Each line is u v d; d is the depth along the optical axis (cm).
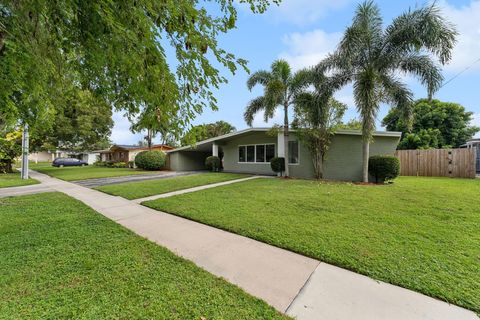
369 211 509
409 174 1325
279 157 1271
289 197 665
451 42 810
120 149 2834
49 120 405
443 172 1234
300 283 255
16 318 198
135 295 230
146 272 273
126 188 891
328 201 607
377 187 824
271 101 1084
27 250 332
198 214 511
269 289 245
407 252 313
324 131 1048
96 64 236
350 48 892
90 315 202
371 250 320
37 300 222
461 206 538
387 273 266
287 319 200
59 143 2122
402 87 929
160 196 748
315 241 354
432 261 289
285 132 1168
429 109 2102
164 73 221
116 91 275
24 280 256
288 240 361
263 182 994
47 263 294
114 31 194
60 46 255
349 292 238
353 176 1112
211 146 1920
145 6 198
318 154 1109
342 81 981
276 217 477
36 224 452
